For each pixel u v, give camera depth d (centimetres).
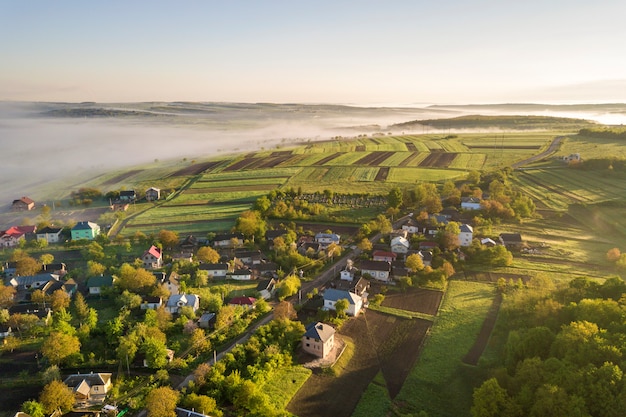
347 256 17750
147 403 9100
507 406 8112
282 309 12581
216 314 12888
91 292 14775
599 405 7462
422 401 9462
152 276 14875
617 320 9544
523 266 16250
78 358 10706
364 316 13050
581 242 18712
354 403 9444
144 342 10994
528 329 10662
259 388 9725
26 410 8744
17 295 14650
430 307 13488
